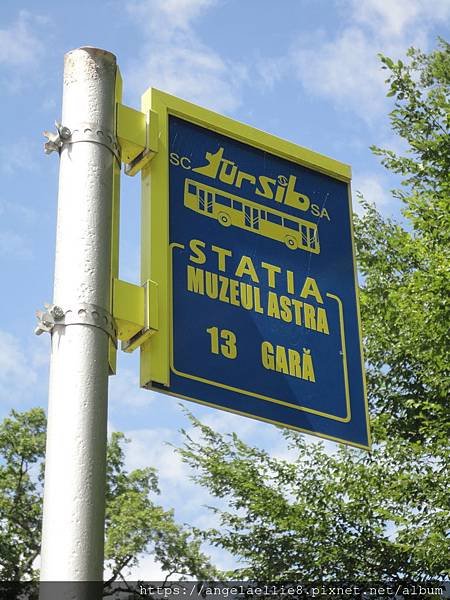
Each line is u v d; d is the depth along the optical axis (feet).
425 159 48.03
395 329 44.50
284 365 16.39
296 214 18.02
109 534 68.90
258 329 16.26
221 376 15.43
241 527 44.83
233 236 16.75
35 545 77.25
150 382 14.46
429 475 39.55
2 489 79.15
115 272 14.26
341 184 19.07
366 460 43.45
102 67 14.78
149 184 15.94
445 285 40.11
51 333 13.11
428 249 43.86
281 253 17.37
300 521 42.60
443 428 41.50
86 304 13.16
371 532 42.32
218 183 16.99
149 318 14.39
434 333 41.24
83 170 14.02
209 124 17.29
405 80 49.83
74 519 11.87
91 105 14.48
